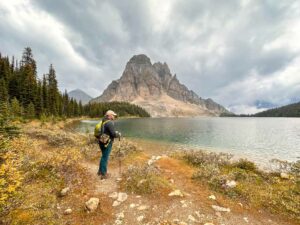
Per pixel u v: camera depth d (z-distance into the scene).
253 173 8.52
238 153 20.06
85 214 4.39
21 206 4.00
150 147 21.75
